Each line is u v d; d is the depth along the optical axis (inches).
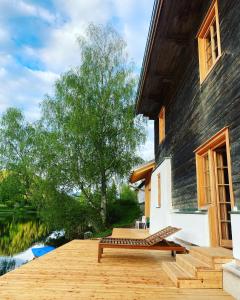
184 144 269.7
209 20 208.2
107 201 664.4
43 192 611.2
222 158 202.8
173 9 221.1
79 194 642.2
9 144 917.2
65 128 585.0
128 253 249.3
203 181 219.0
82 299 120.3
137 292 131.3
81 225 639.8
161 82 338.6
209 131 200.7
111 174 618.8
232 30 166.7
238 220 128.0
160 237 210.5
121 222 687.1
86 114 575.8
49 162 592.7
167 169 325.4
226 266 133.8
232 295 127.0
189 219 233.0
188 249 210.4
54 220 607.2
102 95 604.7
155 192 400.2
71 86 596.1
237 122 155.9
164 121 375.9
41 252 398.9
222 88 179.0
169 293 130.2
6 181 890.1
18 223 990.4
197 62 235.8
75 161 586.2
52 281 147.9
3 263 438.9
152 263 203.8
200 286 138.6
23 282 145.2
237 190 153.7
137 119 617.3
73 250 258.5
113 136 606.5
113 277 159.2
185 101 272.1
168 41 258.7
